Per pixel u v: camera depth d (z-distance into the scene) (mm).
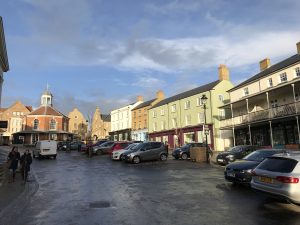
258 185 8648
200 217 7422
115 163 24469
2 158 27391
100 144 37281
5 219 7574
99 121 89375
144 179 14531
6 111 87062
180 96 50500
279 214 7609
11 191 11836
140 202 9273
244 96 35719
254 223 6832
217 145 40562
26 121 64938
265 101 33156
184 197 9945
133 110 65938
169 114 51500
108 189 11812
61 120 67250
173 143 49625
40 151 32000
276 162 8523
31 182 14469
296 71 28500
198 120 44500
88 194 10836
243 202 9055
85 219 7414
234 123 34156
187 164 22094
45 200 9992
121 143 31547
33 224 7074
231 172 11875
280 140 29766
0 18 20922
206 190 11203
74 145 52188
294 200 7590
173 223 6926
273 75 31422
